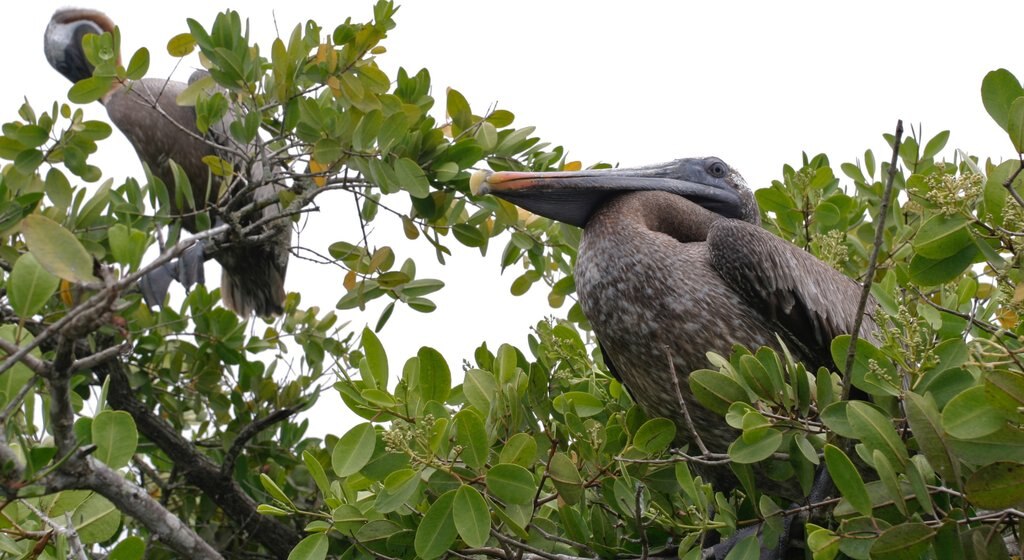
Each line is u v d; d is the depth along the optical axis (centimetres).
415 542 725
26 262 620
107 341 1167
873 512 727
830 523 845
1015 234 735
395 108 1037
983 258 775
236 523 1166
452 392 854
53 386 602
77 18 1647
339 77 1029
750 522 796
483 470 758
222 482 1148
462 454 739
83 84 1026
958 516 665
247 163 1069
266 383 1261
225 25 1048
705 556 880
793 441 773
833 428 726
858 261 1125
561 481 793
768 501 791
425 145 1062
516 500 746
